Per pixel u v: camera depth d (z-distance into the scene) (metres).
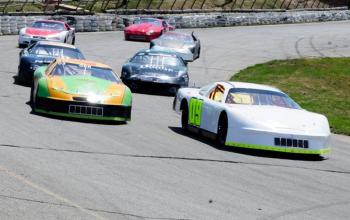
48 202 18.22
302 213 19.73
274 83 66.19
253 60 85.00
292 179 25.06
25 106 38.12
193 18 127.94
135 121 37.69
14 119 32.66
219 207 19.48
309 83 66.50
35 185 19.88
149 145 29.55
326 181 25.34
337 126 45.69
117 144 28.80
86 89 34.84
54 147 26.34
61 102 34.06
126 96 35.50
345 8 177.38
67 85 34.84
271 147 29.44
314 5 176.00
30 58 49.16
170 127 37.03
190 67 75.88
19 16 98.44
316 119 31.20
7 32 96.69
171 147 29.72
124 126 34.91
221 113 31.39
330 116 51.31
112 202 18.88
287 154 31.25
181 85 52.91
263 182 23.91
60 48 51.19
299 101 57.47
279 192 22.44
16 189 19.22
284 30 131.12
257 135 29.47
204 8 148.88
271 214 19.25
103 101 34.41
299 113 31.59
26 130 29.70
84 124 33.66
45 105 34.47
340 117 51.16
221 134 31.33
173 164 25.61
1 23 95.88
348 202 21.86
